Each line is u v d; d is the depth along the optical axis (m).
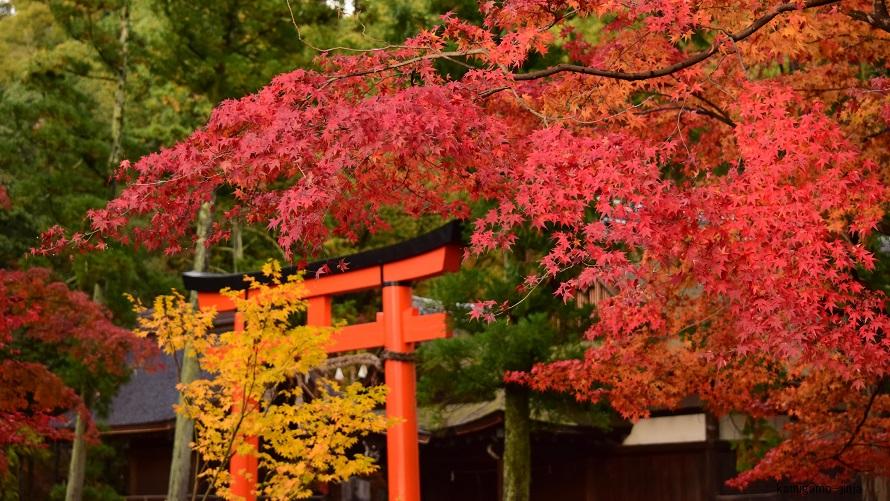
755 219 5.36
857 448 10.18
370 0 16.33
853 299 6.07
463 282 13.20
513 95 7.36
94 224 5.91
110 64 20.92
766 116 5.88
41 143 20.39
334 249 25.25
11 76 30.48
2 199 16.20
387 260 13.12
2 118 21.28
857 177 5.68
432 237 12.36
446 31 6.71
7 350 21.70
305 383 13.55
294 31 19.00
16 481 21.34
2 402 14.49
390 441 12.76
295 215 5.47
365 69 6.56
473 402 15.63
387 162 6.37
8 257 23.70
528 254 13.70
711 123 9.27
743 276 5.39
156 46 19.19
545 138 5.66
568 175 5.53
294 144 5.49
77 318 16.56
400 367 12.86
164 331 9.91
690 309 9.50
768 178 5.47
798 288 5.61
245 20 18.89
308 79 6.21
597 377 10.28
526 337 12.71
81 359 19.23
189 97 23.16
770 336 5.61
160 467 23.34
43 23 35.78
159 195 5.99
